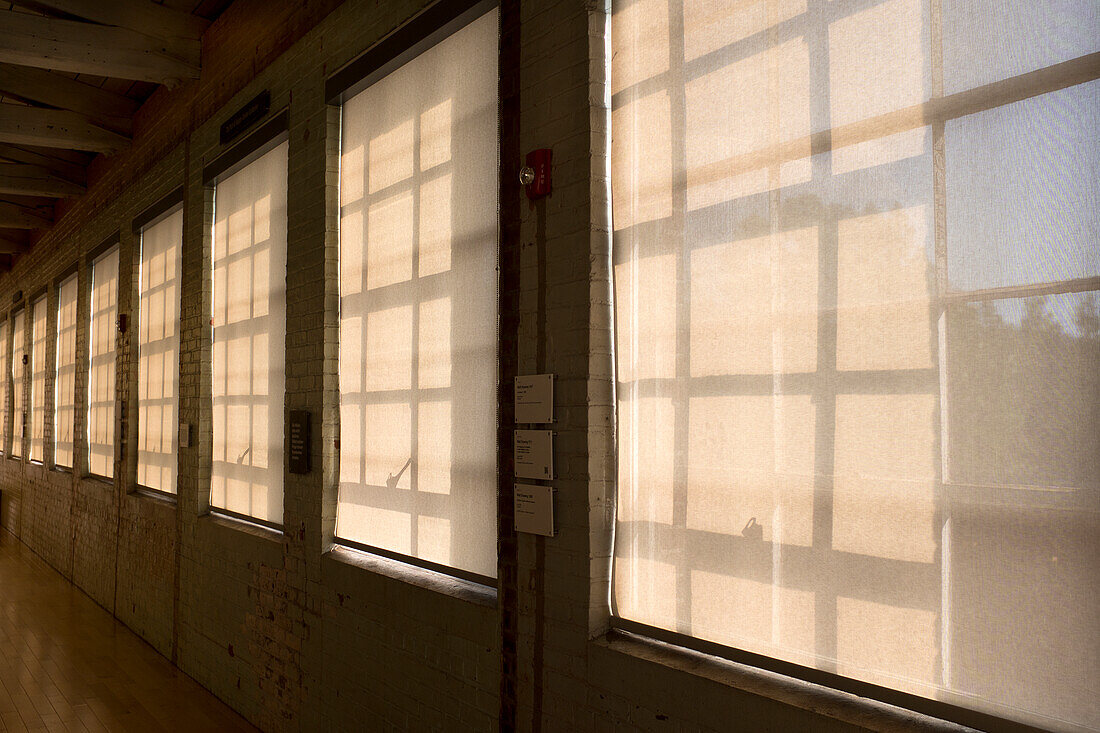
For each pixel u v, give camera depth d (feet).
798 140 7.06
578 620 8.43
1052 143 5.49
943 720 5.86
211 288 19.01
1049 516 5.40
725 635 7.45
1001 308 5.70
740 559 7.34
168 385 21.26
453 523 10.89
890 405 6.31
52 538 31.94
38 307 37.45
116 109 24.31
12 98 24.61
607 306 8.66
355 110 13.50
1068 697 5.24
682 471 7.93
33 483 35.99
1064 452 5.35
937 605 5.94
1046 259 5.49
